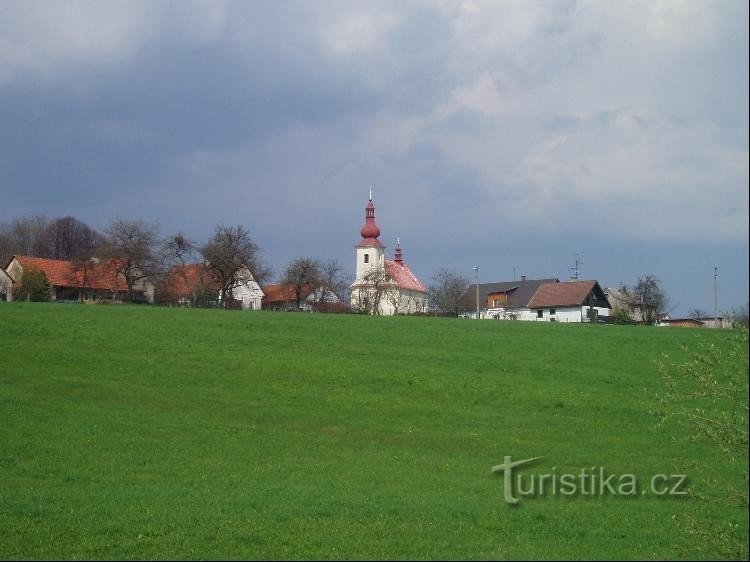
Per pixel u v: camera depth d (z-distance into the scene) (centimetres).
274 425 4147
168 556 2250
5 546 2322
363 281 14238
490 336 6328
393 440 3966
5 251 14688
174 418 4159
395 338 6172
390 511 2709
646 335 6450
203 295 11725
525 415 4438
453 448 3847
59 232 16050
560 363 5459
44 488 2983
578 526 2559
